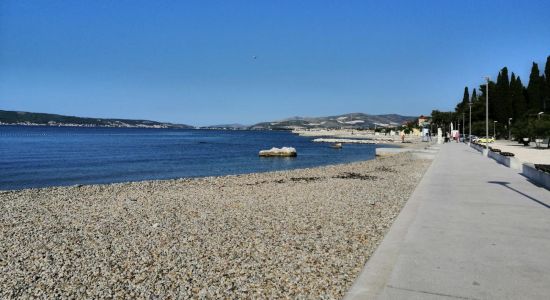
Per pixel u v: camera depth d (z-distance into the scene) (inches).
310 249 295.3
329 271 245.9
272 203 515.8
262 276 240.1
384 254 259.8
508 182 631.8
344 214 428.5
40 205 550.3
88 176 1200.8
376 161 1334.9
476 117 4343.0
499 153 1115.3
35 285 234.8
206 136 6048.2
